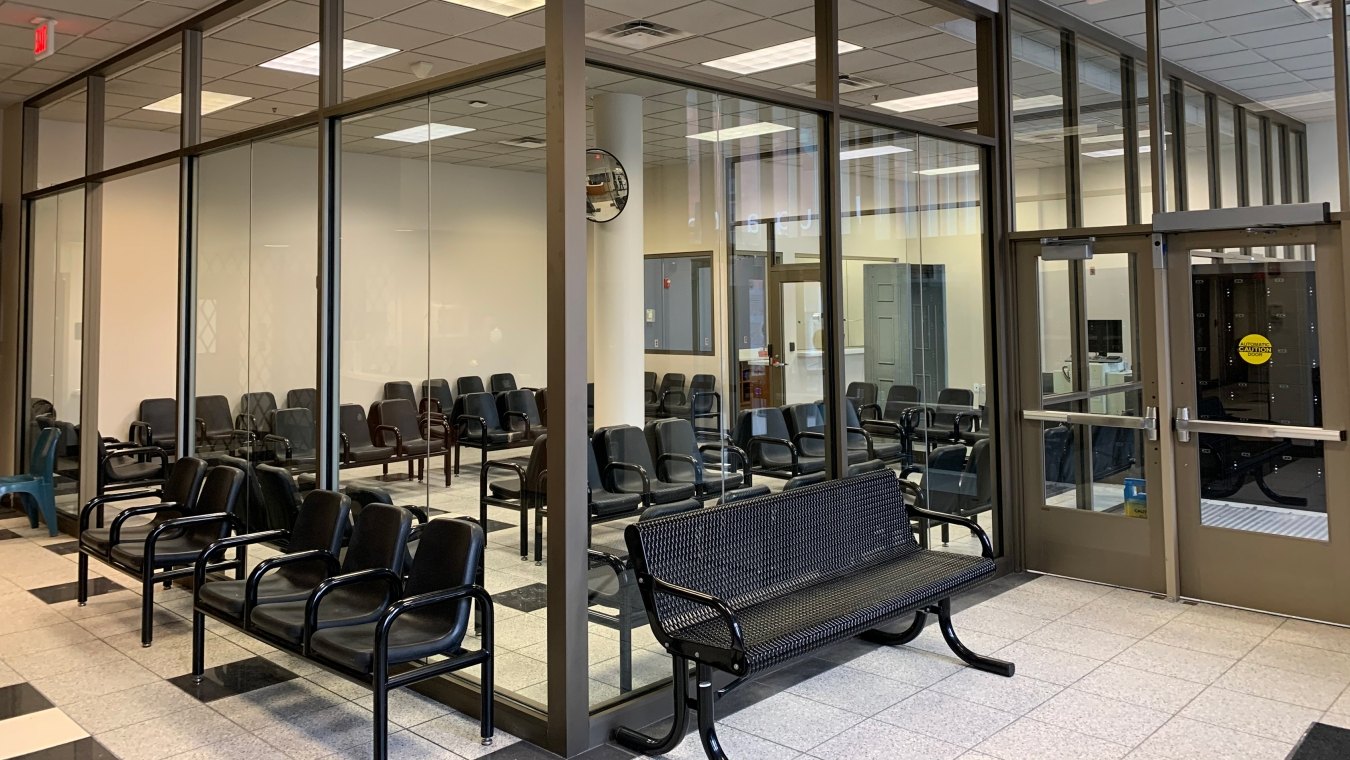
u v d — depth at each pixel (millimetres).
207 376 5543
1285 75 4535
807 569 3762
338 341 4520
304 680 3936
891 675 3918
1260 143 4633
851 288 4570
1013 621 4625
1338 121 4395
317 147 4582
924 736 3307
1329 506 4539
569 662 3156
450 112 3809
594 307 3461
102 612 4941
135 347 8430
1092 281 5266
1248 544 4789
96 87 6707
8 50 6148
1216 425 4848
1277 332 4668
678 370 3787
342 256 4492
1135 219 5070
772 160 4195
